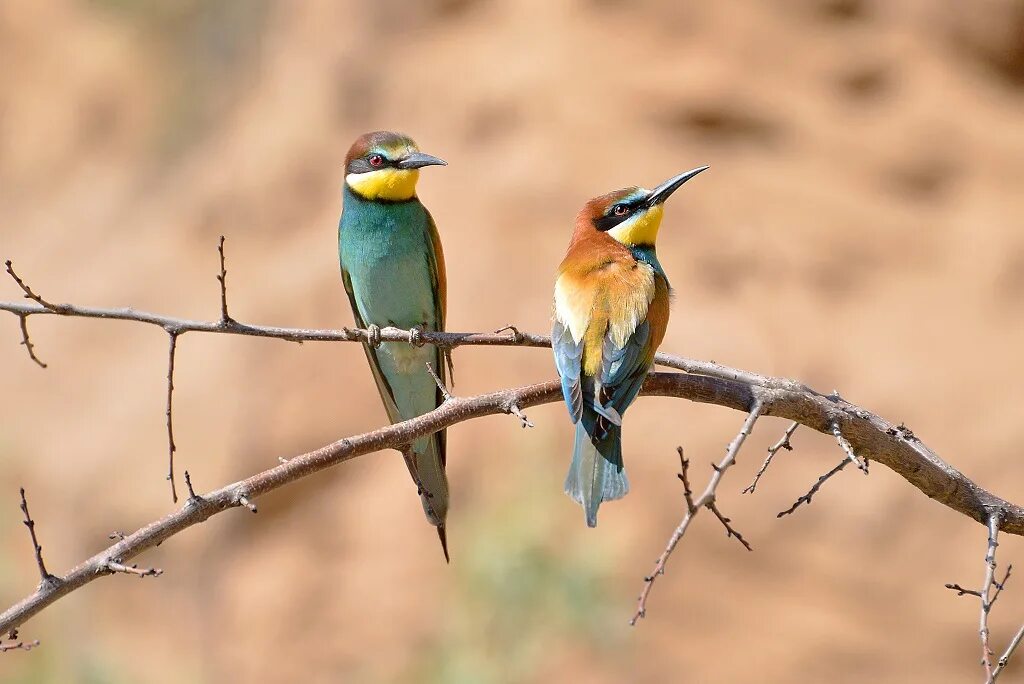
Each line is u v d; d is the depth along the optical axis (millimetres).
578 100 14906
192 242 16672
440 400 8664
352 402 14414
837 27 15625
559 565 12211
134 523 14852
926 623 12672
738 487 12922
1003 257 14336
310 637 13688
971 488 6027
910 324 13875
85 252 17938
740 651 12547
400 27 16344
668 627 12547
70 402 16109
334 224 15656
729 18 15273
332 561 13922
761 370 13461
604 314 6430
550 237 14258
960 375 13570
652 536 12789
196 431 14977
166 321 5719
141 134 19469
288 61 17375
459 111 15281
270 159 16484
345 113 16266
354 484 14281
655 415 13211
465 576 12438
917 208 14836
